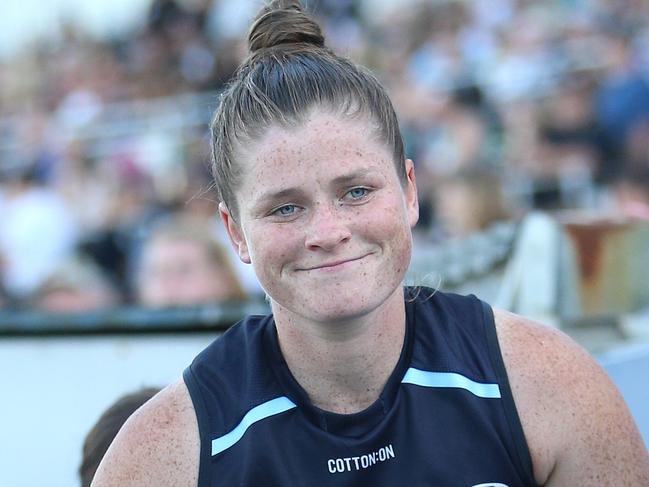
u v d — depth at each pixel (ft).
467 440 5.03
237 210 5.07
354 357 5.00
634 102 24.07
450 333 5.26
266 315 5.60
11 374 10.43
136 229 26.13
